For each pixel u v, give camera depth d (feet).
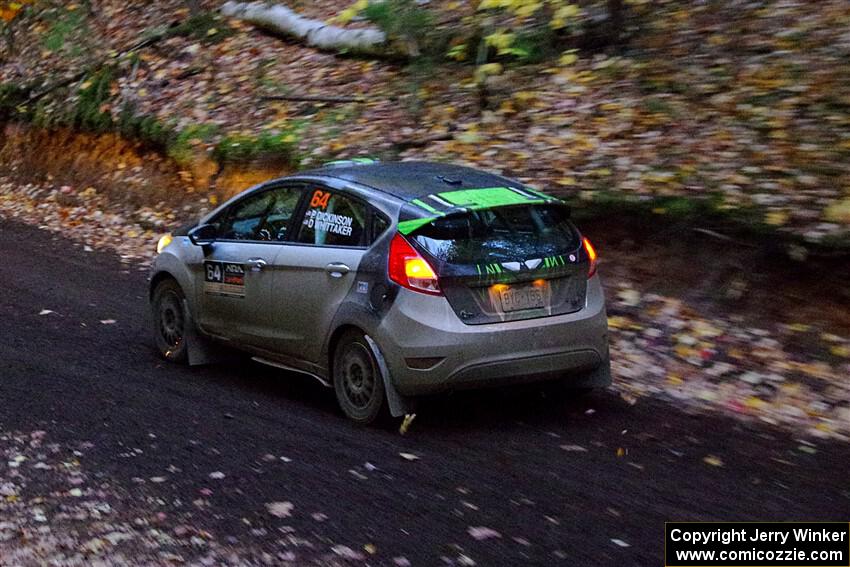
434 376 19.30
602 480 17.72
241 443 20.01
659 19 36.47
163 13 56.24
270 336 22.93
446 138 36.22
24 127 54.85
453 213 19.57
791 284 24.52
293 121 41.88
